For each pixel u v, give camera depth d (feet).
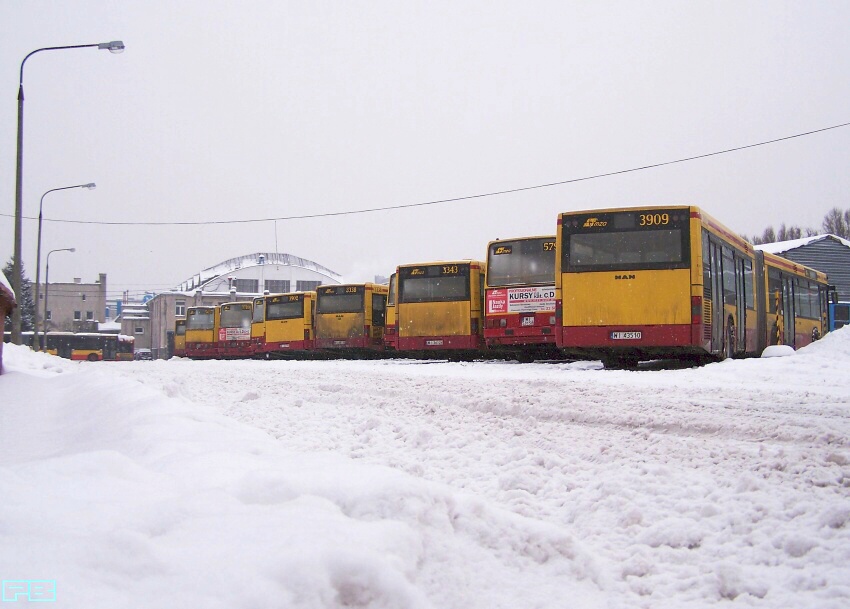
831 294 115.65
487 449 22.71
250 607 7.35
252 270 330.13
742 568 11.73
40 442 21.59
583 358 89.04
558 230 60.39
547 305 77.66
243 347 154.51
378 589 8.20
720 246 64.13
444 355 103.24
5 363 58.59
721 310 63.10
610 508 15.67
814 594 10.84
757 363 49.37
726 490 16.24
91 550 7.91
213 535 9.04
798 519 13.89
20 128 88.48
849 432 22.15
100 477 12.21
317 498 10.94
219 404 39.11
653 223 58.23
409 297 91.56
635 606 10.85
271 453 16.80
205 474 13.39
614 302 58.34
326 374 60.29
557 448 22.29
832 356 51.24
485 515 11.76
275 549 8.46
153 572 7.80
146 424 20.38
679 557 12.82
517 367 66.80
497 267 80.33
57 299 355.36
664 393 34.99
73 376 49.39
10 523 8.93
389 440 25.38
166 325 316.19
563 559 11.58
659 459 20.02
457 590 9.95
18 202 88.12
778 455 19.27
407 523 10.44
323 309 116.06
